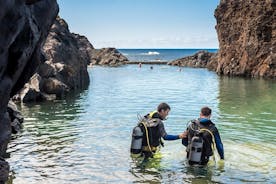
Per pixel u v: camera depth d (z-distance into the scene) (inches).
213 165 333.7
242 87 1125.7
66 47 1124.5
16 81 271.7
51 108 687.7
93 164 337.1
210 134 329.4
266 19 1612.9
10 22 209.5
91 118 578.2
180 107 698.8
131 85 1202.0
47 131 477.4
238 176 306.5
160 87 1128.8
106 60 3046.3
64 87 892.0
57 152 375.9
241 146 402.9
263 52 1592.0
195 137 325.1
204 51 2674.7
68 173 313.6
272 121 555.5
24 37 240.1
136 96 890.7
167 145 396.2
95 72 1958.7
